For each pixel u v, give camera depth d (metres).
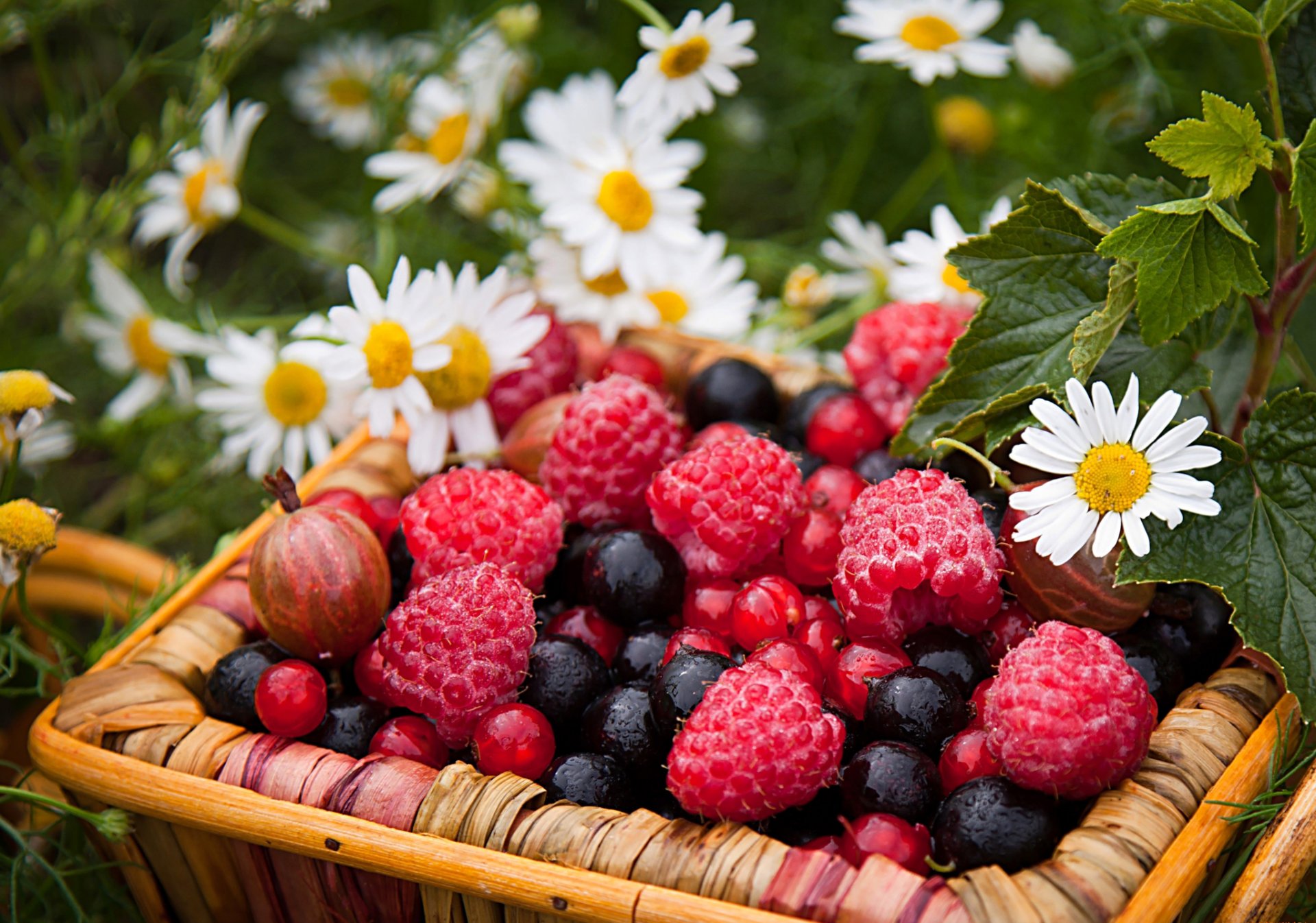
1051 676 0.41
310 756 0.43
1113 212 0.45
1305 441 0.43
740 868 0.41
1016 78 0.67
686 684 0.42
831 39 0.73
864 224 0.75
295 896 0.43
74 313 0.59
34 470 0.55
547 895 0.41
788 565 0.45
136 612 0.51
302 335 0.49
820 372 0.50
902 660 0.43
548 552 0.45
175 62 0.55
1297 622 0.43
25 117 0.75
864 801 0.42
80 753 0.43
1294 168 0.43
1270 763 0.42
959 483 0.44
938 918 0.40
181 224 0.55
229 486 0.60
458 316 0.48
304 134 0.79
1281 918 0.43
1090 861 0.40
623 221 0.51
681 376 0.50
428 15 0.71
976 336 0.45
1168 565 0.43
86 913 0.48
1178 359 0.45
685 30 0.50
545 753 0.43
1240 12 0.43
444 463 0.49
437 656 0.43
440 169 0.55
